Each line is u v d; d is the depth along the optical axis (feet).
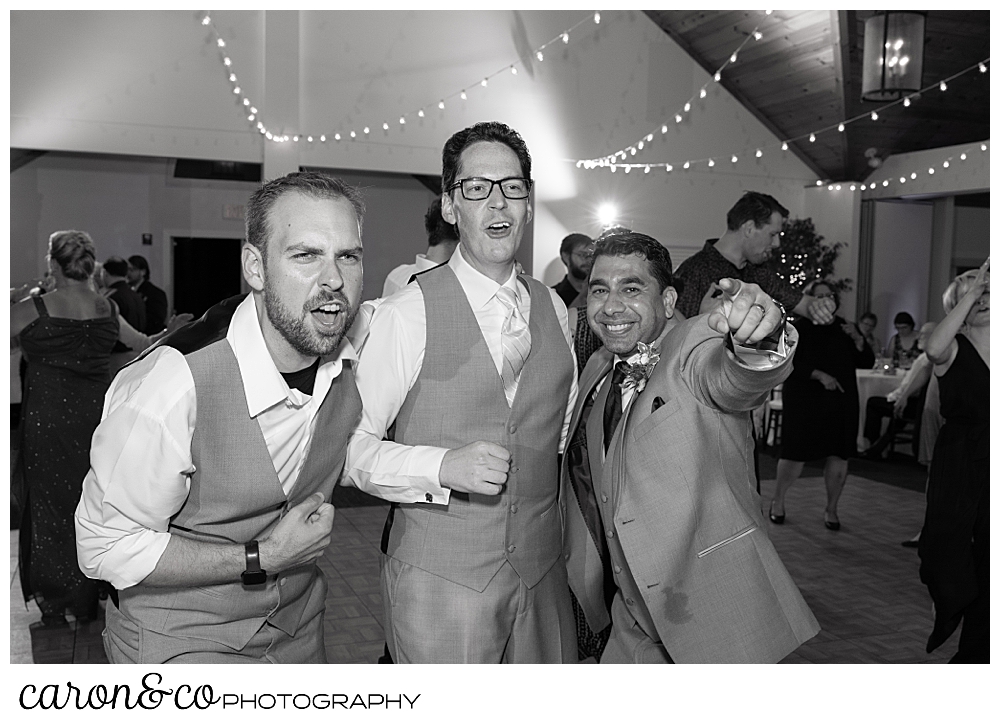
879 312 35.19
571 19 30.96
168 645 5.05
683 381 5.85
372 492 5.89
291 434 5.15
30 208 28.22
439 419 6.10
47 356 10.92
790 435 16.46
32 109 25.32
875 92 22.18
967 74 28.63
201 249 30.17
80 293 11.23
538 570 6.26
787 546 15.35
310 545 4.91
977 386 9.53
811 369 16.08
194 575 4.78
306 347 4.67
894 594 12.78
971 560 9.30
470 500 6.02
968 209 34.78
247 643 5.22
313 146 28.37
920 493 19.85
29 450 10.82
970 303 9.62
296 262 4.57
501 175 6.03
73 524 10.94
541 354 6.34
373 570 13.53
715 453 5.85
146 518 4.76
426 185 32.12
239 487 4.98
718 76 30.94
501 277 6.29
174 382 4.74
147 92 26.45
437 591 5.99
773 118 33.53
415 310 6.12
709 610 5.82
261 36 27.58
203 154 27.14
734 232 11.67
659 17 31.68
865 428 23.89
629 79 31.89
